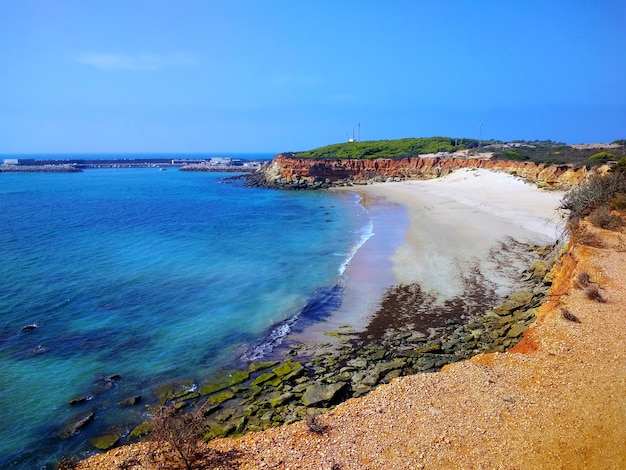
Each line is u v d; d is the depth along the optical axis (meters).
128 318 19.91
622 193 24.45
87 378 14.91
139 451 9.91
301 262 28.44
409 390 11.03
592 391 10.09
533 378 10.97
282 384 14.32
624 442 8.41
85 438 11.83
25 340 17.59
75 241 35.44
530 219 36.19
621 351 11.52
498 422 9.44
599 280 15.84
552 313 14.26
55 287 23.84
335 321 19.19
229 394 13.82
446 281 23.17
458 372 11.70
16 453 11.22
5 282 24.44
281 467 8.62
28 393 13.94
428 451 8.73
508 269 24.56
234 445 9.57
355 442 9.23
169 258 30.03
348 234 37.00
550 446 8.56
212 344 17.42
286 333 18.25
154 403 13.47
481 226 35.38
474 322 18.05
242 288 23.77
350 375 14.58
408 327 18.19
